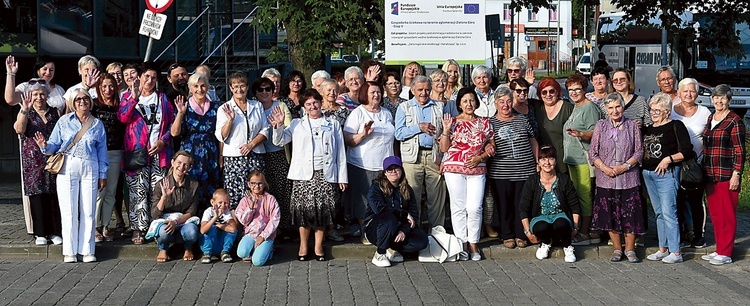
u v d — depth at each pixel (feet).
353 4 58.65
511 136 35.09
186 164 33.83
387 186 33.37
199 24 69.92
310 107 34.12
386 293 29.45
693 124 35.04
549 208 34.22
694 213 35.50
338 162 34.47
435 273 32.50
